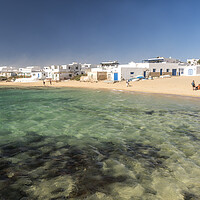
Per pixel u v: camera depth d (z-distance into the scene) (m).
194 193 5.73
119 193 5.73
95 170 7.10
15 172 6.96
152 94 31.27
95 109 19.20
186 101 23.52
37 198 5.52
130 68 52.75
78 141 10.17
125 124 13.48
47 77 77.69
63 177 6.62
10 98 28.73
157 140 10.27
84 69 78.62
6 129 12.32
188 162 7.71
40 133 11.53
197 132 11.59
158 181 6.36
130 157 8.21
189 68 54.94
